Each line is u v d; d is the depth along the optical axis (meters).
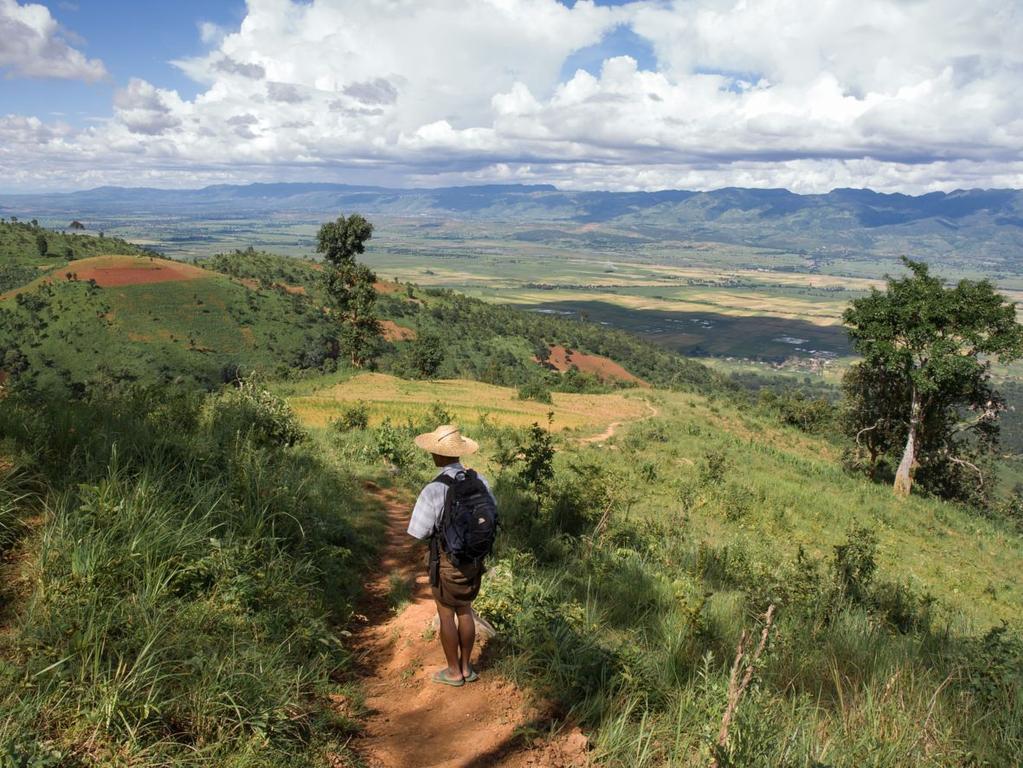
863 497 27.12
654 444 31.00
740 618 6.61
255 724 3.32
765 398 60.81
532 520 10.77
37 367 114.38
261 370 122.19
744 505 19.80
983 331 28.61
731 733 3.32
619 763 3.53
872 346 30.61
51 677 3.23
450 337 153.00
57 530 4.46
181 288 144.25
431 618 5.59
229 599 4.45
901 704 4.22
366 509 9.55
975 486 38.91
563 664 4.48
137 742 3.04
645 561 9.48
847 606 8.01
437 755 3.61
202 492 5.86
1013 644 5.88
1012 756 3.99
